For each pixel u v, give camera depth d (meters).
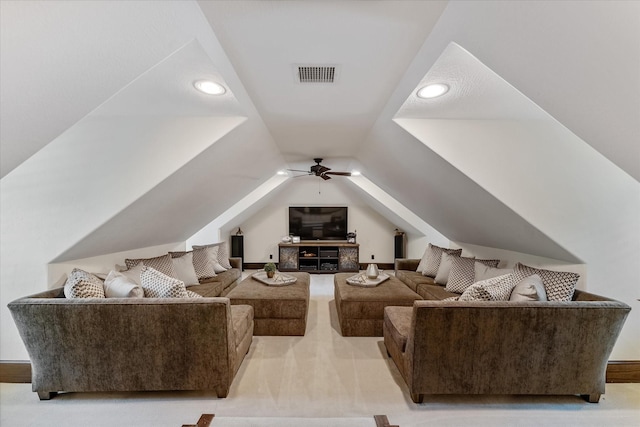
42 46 0.98
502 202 2.46
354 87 1.91
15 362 2.46
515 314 1.98
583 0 0.82
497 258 3.74
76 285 2.21
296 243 7.07
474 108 2.17
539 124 2.41
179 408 2.10
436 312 1.99
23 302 2.04
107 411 2.07
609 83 1.06
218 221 6.13
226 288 4.38
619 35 0.87
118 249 3.30
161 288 2.37
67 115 1.29
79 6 0.92
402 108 2.18
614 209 2.42
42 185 2.44
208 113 2.33
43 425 1.94
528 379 2.06
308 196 7.41
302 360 2.79
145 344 2.10
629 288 2.46
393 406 2.12
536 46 1.07
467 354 2.04
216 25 1.25
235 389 2.32
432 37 1.34
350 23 1.25
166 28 1.15
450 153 2.44
